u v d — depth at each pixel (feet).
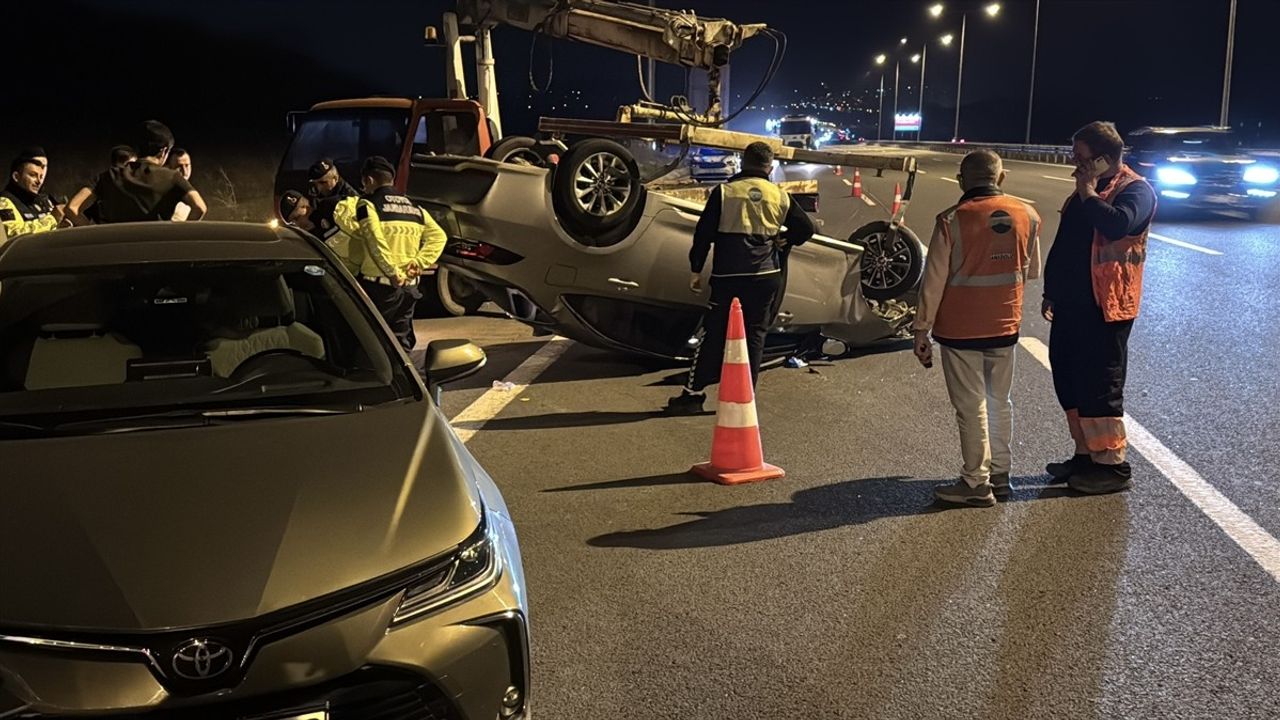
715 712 11.78
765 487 19.33
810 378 27.96
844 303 29.30
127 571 8.86
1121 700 11.93
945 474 19.93
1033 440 21.98
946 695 12.09
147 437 10.89
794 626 13.80
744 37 35.58
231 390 12.25
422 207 26.76
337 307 13.85
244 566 9.00
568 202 25.35
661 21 35.99
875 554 16.15
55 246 14.34
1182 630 13.55
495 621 9.62
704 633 13.64
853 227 61.46
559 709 11.83
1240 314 34.14
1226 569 15.39
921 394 26.08
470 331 35.01
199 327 13.28
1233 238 53.36
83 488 9.86
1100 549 16.19
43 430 11.14
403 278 23.95
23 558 8.95
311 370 12.78
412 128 37.86
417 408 11.98
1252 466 19.93
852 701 12.00
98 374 12.45
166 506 9.63
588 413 24.57
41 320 13.00
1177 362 28.04
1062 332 18.67
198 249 14.37
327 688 8.85
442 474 10.57
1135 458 20.47
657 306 27.30
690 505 18.43
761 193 23.18
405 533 9.61
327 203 27.73
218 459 10.43
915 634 13.55
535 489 19.31
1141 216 17.61
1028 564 15.67
